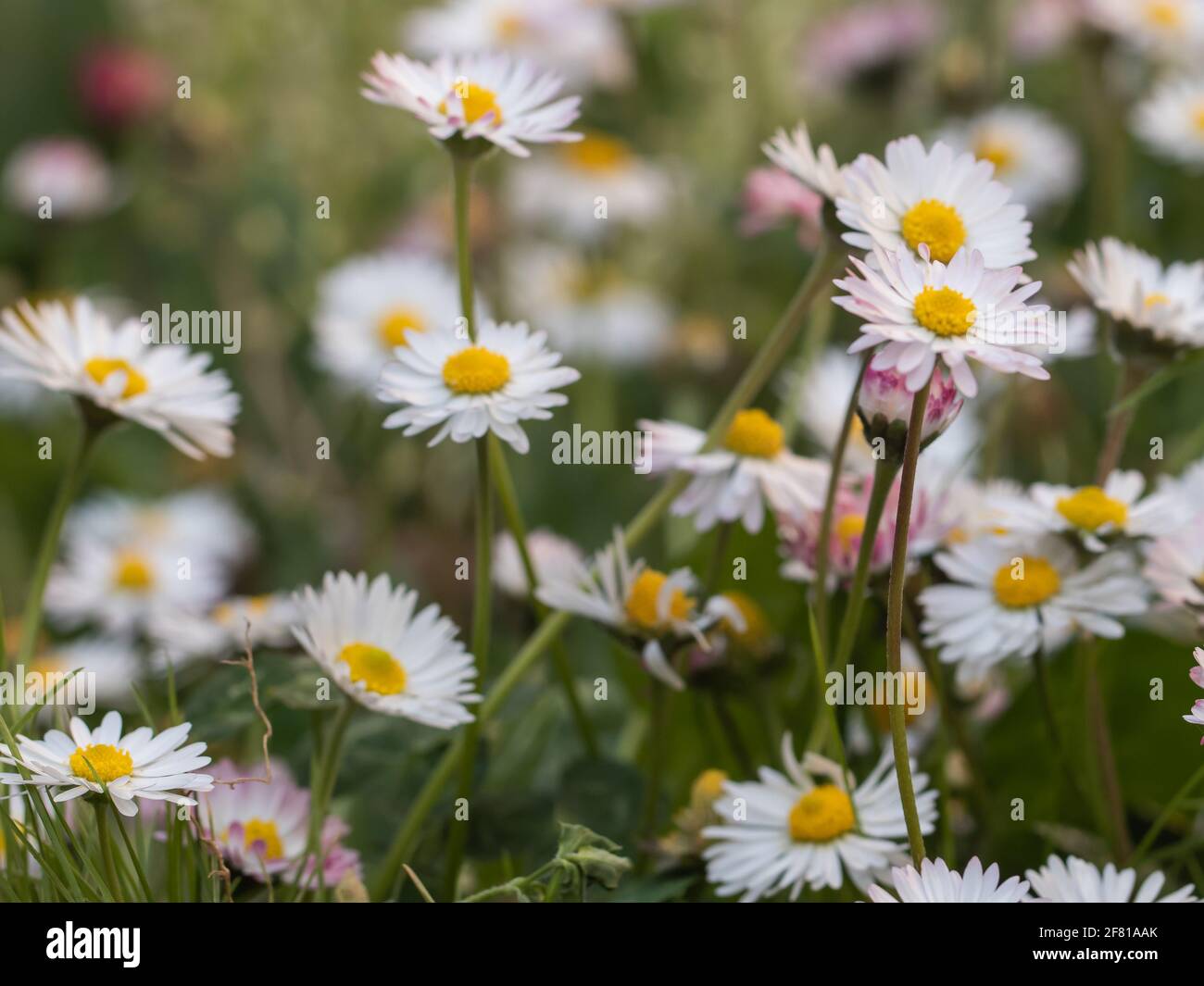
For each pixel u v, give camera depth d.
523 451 0.56
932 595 0.58
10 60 1.28
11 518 0.83
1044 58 1.07
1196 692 0.61
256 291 0.98
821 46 1.04
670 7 0.99
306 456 0.89
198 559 0.74
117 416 0.59
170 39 1.18
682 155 1.08
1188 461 0.65
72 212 1.05
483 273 0.95
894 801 0.56
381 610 0.57
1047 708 0.58
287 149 1.05
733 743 0.60
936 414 0.55
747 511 0.59
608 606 0.57
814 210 0.64
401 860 0.57
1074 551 0.58
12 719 0.57
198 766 0.54
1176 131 0.74
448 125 0.57
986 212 0.55
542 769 0.61
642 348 0.95
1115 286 0.58
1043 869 0.54
